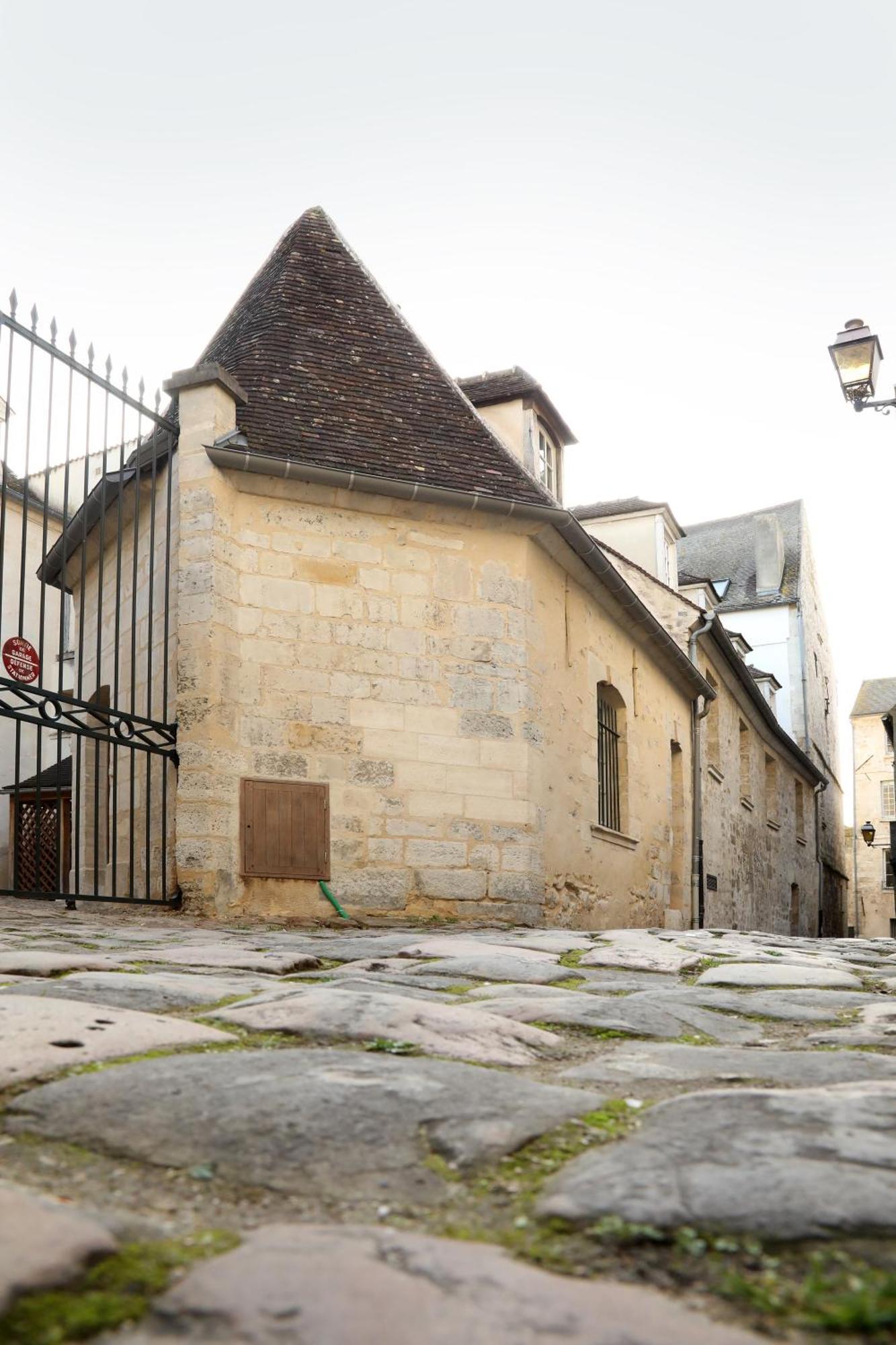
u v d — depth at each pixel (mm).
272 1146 2014
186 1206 1773
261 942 6473
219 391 9805
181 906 9086
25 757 22625
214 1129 2090
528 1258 1580
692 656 18906
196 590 9438
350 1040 2963
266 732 9641
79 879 12094
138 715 10820
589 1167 1886
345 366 11297
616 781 14570
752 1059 2947
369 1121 2137
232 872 9281
